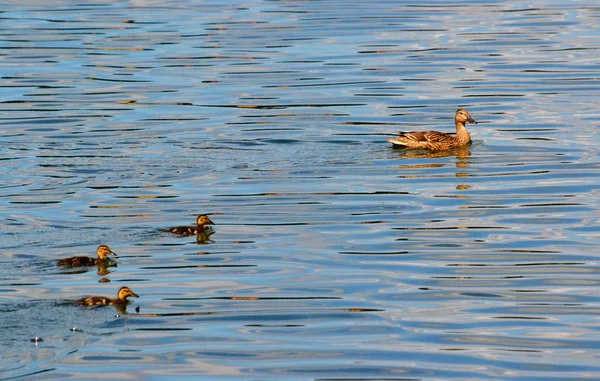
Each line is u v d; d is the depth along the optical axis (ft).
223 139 91.86
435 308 56.75
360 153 88.17
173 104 104.68
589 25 140.67
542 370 49.80
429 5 158.51
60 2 164.96
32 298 56.49
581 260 63.52
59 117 99.86
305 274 61.41
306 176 81.51
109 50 129.70
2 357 49.96
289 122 97.66
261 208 73.46
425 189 77.97
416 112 101.40
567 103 103.14
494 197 75.92
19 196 76.33
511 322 55.06
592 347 52.16
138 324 54.08
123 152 88.07
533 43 130.31
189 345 52.01
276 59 123.95
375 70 118.01
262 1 164.14
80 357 50.21
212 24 145.28
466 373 49.55
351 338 53.16
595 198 75.20
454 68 118.73
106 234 67.97
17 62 123.44
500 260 63.72
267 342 52.54
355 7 157.17
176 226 68.95
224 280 60.34
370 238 67.56
